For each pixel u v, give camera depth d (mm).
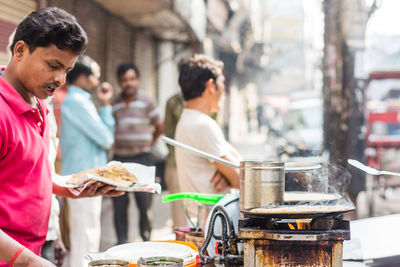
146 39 12250
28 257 1682
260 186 1607
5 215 1815
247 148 24469
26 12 6082
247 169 1625
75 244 4047
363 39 6094
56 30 1735
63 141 4441
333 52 6172
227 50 22750
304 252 1501
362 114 6105
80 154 4438
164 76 13422
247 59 27688
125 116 5797
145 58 12203
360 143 6105
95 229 4145
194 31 12320
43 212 1986
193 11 12117
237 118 33031
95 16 8695
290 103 15211
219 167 2719
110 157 6551
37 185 1926
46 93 1835
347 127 6082
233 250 1654
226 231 1690
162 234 6457
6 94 1786
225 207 1814
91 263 1559
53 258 2713
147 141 5906
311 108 14141
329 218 1561
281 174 1633
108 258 1744
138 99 5848
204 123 2736
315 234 1475
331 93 6207
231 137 29156
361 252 2129
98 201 4188
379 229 2568
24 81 1818
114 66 9883
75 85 4531
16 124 1801
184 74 2861
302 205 1638
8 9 5605
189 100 2904
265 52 30234
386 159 8578
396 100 10828
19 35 1776
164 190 9508
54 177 2342
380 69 9555
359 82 6129
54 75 1793
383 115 9414
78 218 4051
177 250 1830
